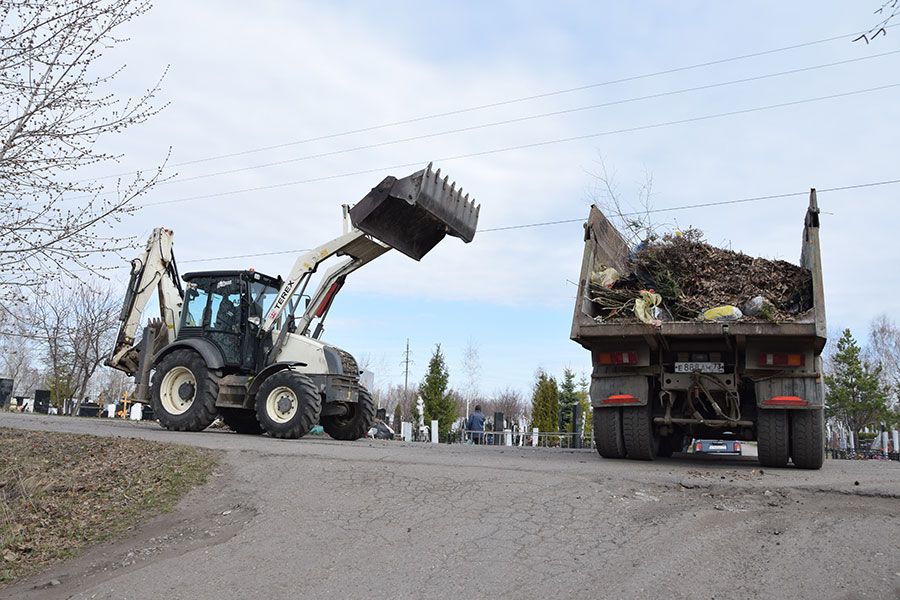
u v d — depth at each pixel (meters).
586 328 8.19
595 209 8.93
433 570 4.94
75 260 7.49
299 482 7.15
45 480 7.64
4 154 7.09
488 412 67.38
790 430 8.02
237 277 12.99
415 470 7.33
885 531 5.32
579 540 5.31
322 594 4.73
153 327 13.76
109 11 7.23
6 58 7.01
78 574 5.62
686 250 8.96
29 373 41.03
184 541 6.03
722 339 7.99
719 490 6.57
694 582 4.53
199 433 12.17
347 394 12.66
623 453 8.84
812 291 7.77
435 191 11.50
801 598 4.27
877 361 46.00
